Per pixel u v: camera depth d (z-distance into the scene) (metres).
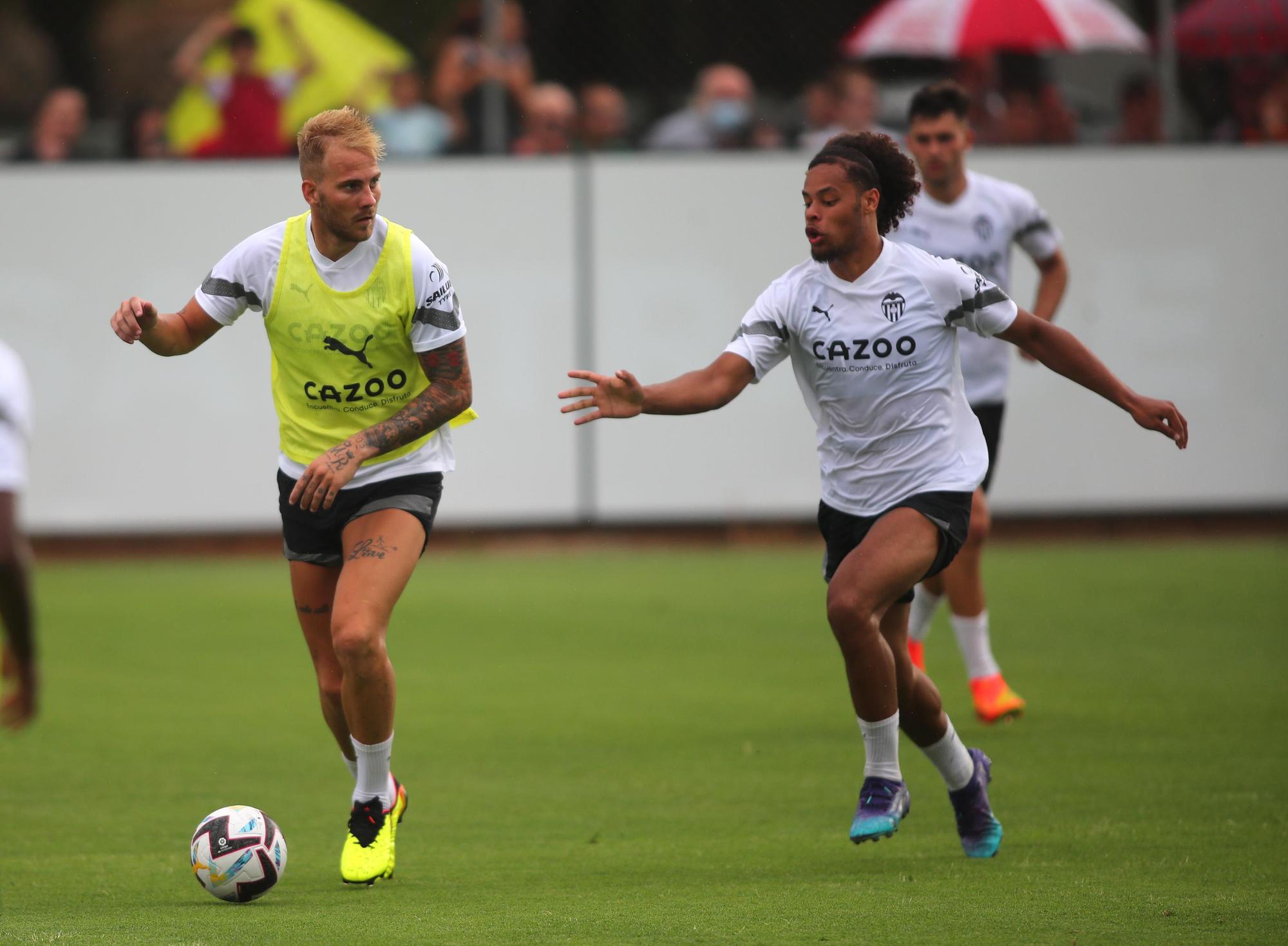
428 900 16.08
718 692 28.88
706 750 24.31
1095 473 46.72
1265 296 46.62
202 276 45.31
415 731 25.84
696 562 44.81
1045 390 46.41
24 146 47.12
